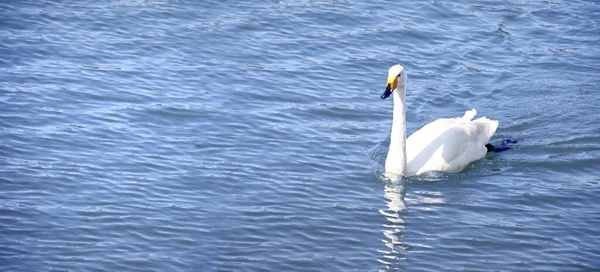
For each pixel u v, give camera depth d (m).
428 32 25.27
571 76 22.28
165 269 13.05
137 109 19.41
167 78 21.22
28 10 25.08
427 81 21.94
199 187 15.94
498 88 21.48
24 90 19.94
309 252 13.73
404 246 14.03
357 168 17.19
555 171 17.31
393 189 16.36
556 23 26.36
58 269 12.92
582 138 18.62
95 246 13.66
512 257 13.74
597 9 27.62
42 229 14.11
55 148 17.27
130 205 15.09
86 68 21.53
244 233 14.28
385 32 25.09
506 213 15.38
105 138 17.89
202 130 18.55
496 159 18.02
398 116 16.78
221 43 23.62
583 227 14.81
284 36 24.41
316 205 15.45
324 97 20.73
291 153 17.66
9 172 16.06
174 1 26.47
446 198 16.05
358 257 13.62
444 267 13.36
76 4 25.89
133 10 25.58
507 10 27.38
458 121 18.45
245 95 20.50
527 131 19.16
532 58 23.59
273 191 15.91
